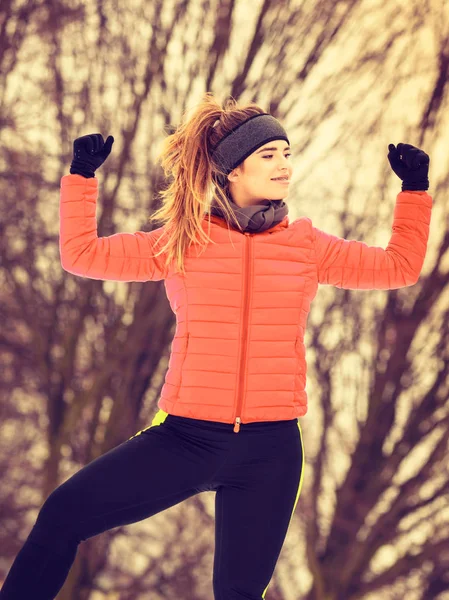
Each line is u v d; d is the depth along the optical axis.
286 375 3.45
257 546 3.37
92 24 14.75
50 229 15.55
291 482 3.45
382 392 15.80
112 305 15.94
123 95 15.07
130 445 3.36
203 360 3.41
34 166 15.22
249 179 3.65
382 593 15.77
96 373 15.80
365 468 15.90
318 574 15.68
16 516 15.63
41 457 16.05
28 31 14.66
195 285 3.48
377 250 3.70
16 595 3.15
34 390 15.95
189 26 15.01
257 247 3.49
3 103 14.75
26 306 15.67
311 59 15.35
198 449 3.36
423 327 15.84
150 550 15.62
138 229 15.25
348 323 15.64
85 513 3.20
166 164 3.76
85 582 15.12
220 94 15.19
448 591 15.54
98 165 3.59
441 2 15.13
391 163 3.90
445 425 15.66
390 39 15.34
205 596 15.52
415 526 15.82
